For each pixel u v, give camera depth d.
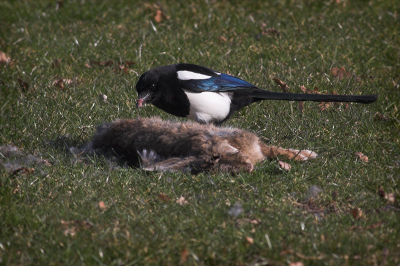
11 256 5.94
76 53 14.85
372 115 10.82
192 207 7.05
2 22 18.25
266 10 18.30
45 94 12.13
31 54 14.89
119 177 8.30
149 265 5.77
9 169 8.49
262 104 11.66
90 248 6.07
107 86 12.62
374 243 6.10
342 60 14.04
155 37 16.12
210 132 8.78
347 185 7.85
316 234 6.29
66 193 7.74
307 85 12.40
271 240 6.18
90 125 10.46
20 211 7.08
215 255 5.90
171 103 10.28
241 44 15.29
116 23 17.73
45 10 19.31
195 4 19.16
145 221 6.71
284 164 8.39
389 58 14.31
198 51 14.73
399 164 8.55
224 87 10.26
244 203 7.18
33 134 10.04
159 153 8.99
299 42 15.15
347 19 16.94
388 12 17.41
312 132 10.04
